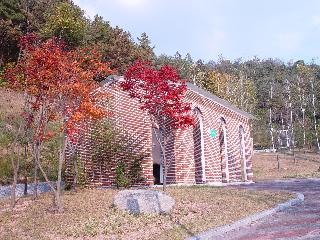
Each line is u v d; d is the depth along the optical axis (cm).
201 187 2447
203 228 1227
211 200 1761
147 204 1529
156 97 1947
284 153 7100
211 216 1422
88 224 1331
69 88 1590
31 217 1489
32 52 1661
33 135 1922
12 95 3822
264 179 3856
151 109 1986
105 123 2498
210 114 3192
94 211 1549
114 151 2503
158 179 3067
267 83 12575
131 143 2572
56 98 1689
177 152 2795
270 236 1115
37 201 1853
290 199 1777
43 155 2561
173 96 1912
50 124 2452
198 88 3014
